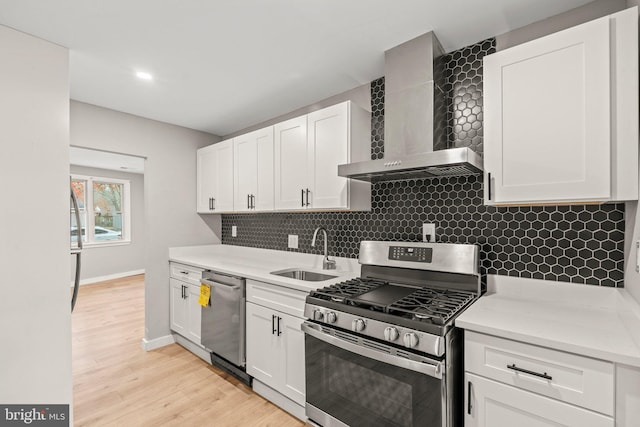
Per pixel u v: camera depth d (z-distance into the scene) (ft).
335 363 5.38
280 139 8.28
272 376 7.00
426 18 5.21
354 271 7.79
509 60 4.64
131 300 15.46
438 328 4.17
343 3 4.85
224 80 7.47
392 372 4.65
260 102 8.82
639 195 3.76
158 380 8.00
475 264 5.52
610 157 3.90
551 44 4.29
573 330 3.83
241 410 6.79
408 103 5.85
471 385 4.16
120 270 20.93
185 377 8.16
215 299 8.40
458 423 4.50
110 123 9.22
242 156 9.48
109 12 5.00
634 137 3.77
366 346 4.88
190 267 9.64
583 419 3.41
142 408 6.83
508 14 5.10
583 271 4.91
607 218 4.72
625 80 3.82
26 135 5.48
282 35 5.71
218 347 8.31
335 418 5.38
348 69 6.98
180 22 5.30
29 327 5.43
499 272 5.70
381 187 7.32
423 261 6.08
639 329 3.47
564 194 4.20
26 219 5.44
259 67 6.86
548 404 3.61
